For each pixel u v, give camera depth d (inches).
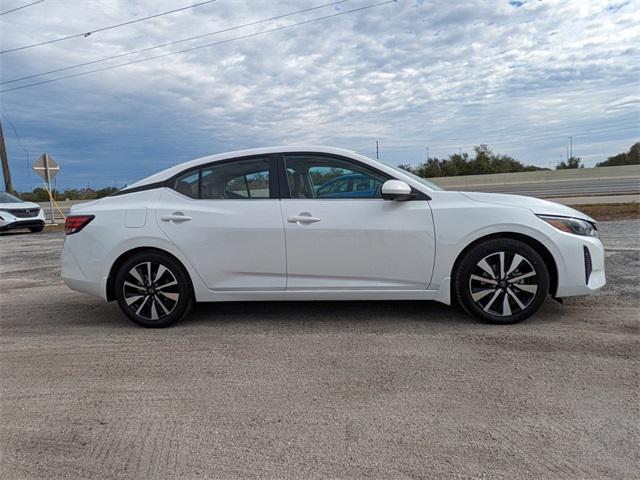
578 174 1424.7
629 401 99.8
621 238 310.3
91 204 165.9
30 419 100.9
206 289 156.2
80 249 160.6
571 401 100.7
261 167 157.9
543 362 120.3
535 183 1269.7
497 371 116.2
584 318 152.7
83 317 178.5
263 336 147.5
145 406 105.1
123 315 179.5
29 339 153.3
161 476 80.0
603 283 150.9
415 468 80.0
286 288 153.4
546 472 77.9
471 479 76.7
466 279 148.4
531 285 145.9
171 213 155.9
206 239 153.6
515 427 91.6
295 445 88.0
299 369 121.8
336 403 103.5
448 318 157.9
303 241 150.3
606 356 122.6
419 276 149.4
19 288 240.2
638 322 147.6
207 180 159.9
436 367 119.9
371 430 92.3
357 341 139.9
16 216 565.9
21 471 82.7
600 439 86.7
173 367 126.1
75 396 111.0
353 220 149.0
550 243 144.3
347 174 155.4
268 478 78.7
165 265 156.9
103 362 131.3
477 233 145.6
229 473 80.3
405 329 148.7
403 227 147.5
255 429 94.0
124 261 160.7
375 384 112.0
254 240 151.9
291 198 154.9
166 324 159.0
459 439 88.2
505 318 147.9
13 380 121.1
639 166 1366.9
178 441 90.7
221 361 128.9
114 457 86.0
